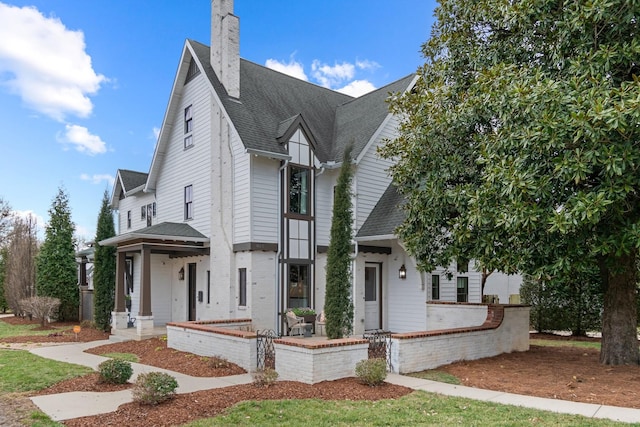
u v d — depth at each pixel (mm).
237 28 16703
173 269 19328
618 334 10516
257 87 18062
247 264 14719
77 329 15430
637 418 6309
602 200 7363
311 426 5980
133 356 12133
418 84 13008
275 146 15258
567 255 8492
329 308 12148
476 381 8883
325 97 21156
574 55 9031
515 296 22047
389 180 17516
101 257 18250
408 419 6277
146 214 22203
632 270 10523
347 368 8875
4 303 29875
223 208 15758
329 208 16719
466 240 10281
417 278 15820
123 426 6031
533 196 8328
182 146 18797
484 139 9891
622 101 6980
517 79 9086
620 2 7996
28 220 28703
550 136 7809
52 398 7539
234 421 6180
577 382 8711
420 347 10000
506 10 9750
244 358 9898
